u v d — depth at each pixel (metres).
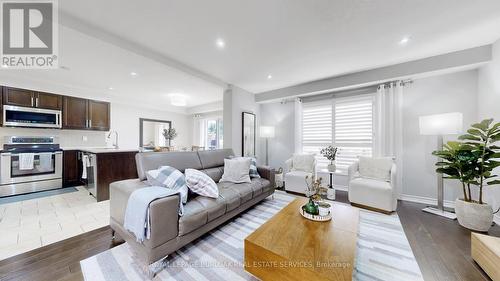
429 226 2.24
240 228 2.19
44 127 3.79
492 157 2.07
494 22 1.99
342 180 3.92
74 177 4.01
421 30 2.15
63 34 2.05
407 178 3.22
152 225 1.39
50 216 2.44
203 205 1.90
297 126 4.38
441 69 2.73
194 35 2.24
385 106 3.35
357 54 2.73
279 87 4.39
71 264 1.53
